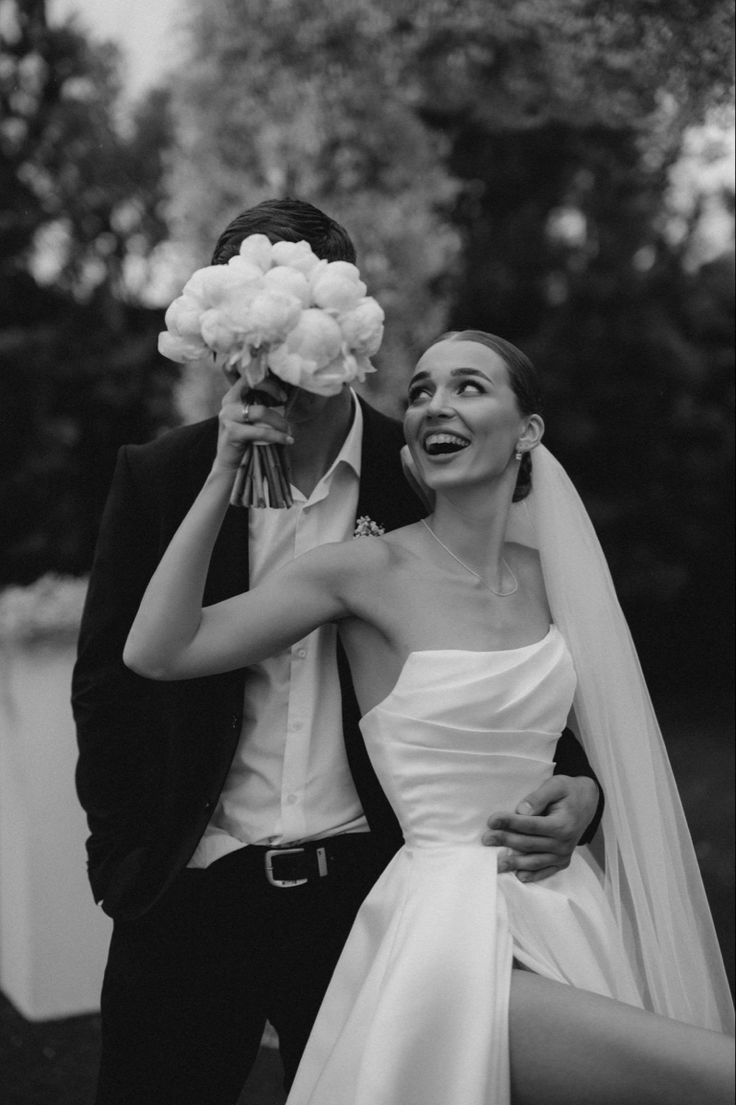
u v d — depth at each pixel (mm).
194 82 4891
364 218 4922
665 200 8695
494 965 1764
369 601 1933
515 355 2002
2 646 3697
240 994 2025
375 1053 1722
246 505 1793
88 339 8305
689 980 2123
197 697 2031
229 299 1693
